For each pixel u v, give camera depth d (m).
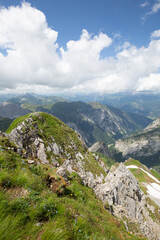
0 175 5.74
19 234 3.72
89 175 51.16
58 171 12.29
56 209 5.93
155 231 33.12
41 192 6.71
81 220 6.43
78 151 61.28
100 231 8.20
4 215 4.07
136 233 17.98
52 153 45.47
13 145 10.84
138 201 44.00
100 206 14.85
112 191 30.45
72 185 13.18
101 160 76.75
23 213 4.59
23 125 48.91
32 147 43.28
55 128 61.25
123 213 22.72
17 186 6.04
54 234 4.27
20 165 8.05
